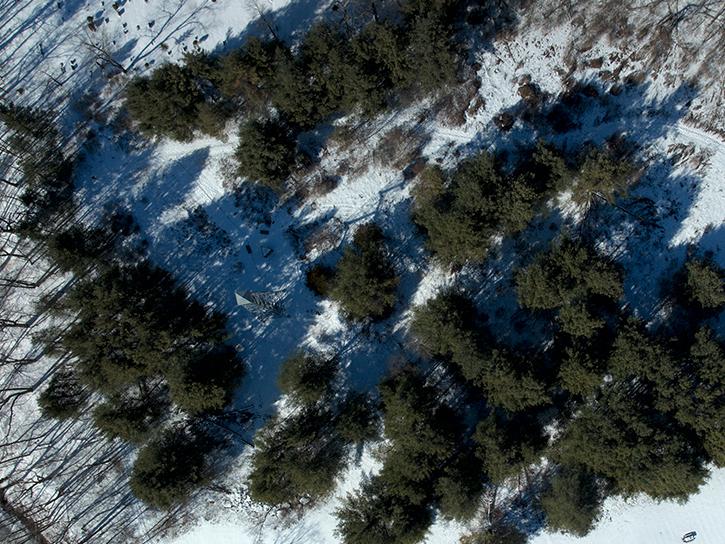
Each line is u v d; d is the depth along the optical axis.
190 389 39.91
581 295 40.22
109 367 39.44
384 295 41.00
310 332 44.28
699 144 43.00
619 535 44.16
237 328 44.50
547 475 44.06
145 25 44.34
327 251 43.94
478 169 39.91
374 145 43.66
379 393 43.72
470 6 43.28
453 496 40.00
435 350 41.94
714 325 42.72
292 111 41.16
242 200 44.31
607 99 42.97
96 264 44.31
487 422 40.19
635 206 43.06
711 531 43.44
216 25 44.03
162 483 41.00
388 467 41.31
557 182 41.31
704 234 42.88
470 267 43.34
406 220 43.59
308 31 43.41
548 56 43.16
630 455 38.94
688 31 42.81
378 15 43.12
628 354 39.38
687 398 38.72
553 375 41.69
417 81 42.50
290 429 42.25
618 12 42.94
